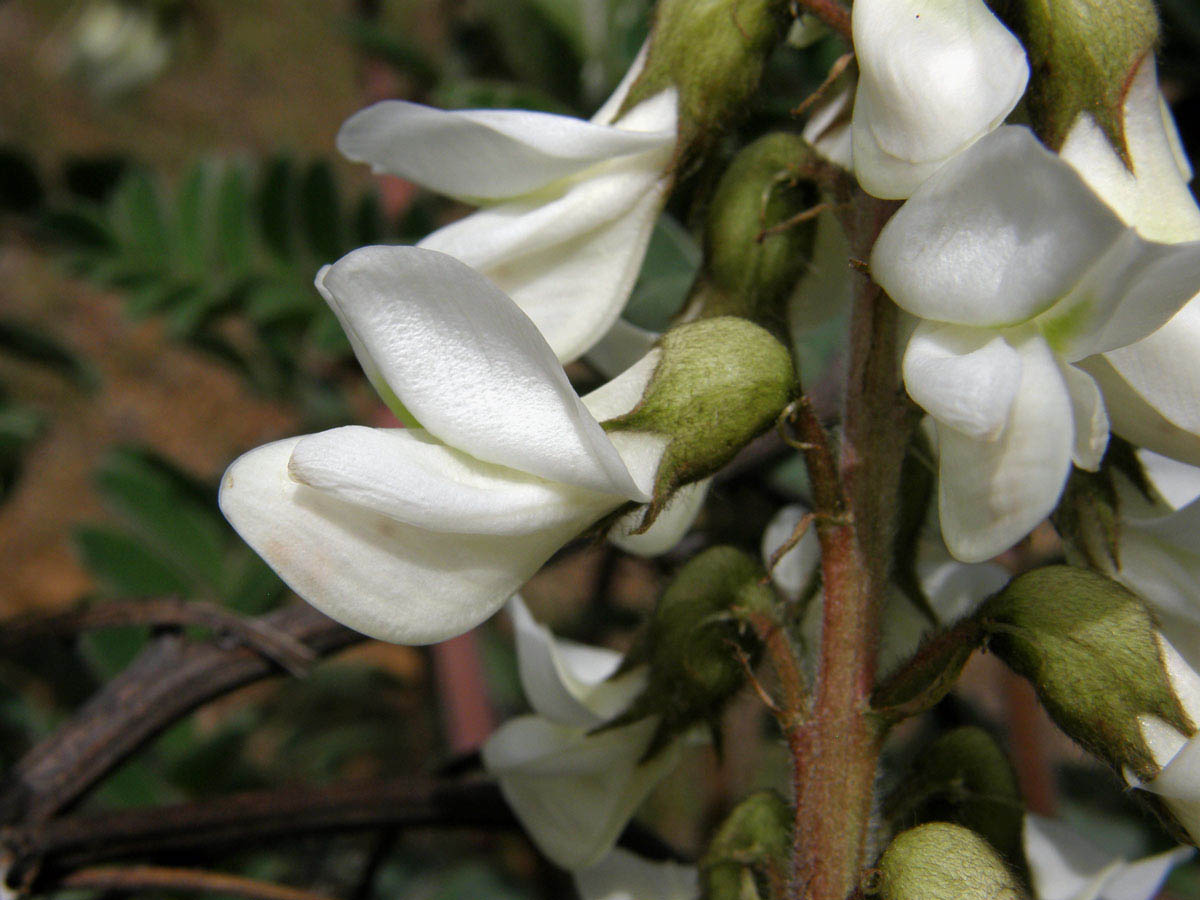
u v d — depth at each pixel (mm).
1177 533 82
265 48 578
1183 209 76
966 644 80
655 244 129
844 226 86
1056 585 79
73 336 512
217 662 113
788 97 143
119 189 181
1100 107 76
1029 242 69
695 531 137
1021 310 71
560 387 73
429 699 220
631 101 89
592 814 99
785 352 81
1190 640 83
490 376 74
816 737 83
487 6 158
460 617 76
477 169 87
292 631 113
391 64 203
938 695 81
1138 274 68
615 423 78
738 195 89
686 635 92
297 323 171
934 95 72
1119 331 71
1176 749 76
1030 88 78
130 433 483
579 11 154
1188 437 77
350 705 235
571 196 88
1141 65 77
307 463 72
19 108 548
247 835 111
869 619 83
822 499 82
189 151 556
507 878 225
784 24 88
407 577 75
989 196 69
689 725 95
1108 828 190
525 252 88
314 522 74
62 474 468
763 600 91
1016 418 70
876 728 82
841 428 85
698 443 79
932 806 93
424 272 72
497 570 77
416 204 171
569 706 96
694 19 88
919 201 71
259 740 231
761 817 91
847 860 81
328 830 112
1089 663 77
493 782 113
